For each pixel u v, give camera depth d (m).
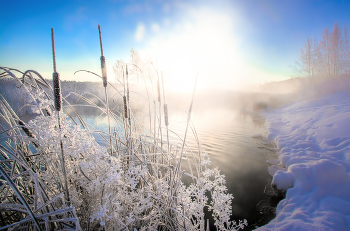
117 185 1.25
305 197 3.36
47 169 1.27
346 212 2.80
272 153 6.31
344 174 3.72
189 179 4.19
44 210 1.07
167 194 1.57
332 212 2.78
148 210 1.70
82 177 1.30
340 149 5.01
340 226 2.49
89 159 1.27
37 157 1.32
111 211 1.13
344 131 5.82
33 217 0.88
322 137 6.16
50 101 1.24
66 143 1.20
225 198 1.77
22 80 1.17
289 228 2.63
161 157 2.13
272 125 9.82
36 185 1.00
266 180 4.48
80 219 1.30
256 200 3.71
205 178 1.76
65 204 1.15
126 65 1.86
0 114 1.28
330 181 3.64
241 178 4.57
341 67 22.27
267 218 3.21
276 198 3.77
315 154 5.07
